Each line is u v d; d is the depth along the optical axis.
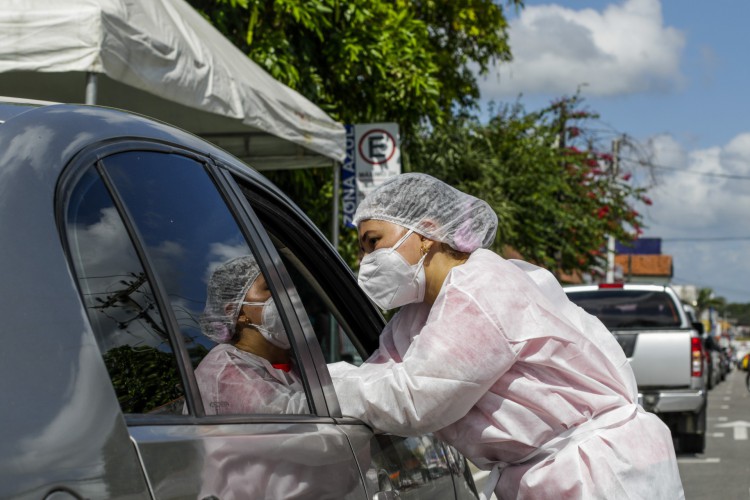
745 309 166.88
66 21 4.75
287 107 7.00
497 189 16.33
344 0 10.41
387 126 9.67
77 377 1.47
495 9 16.94
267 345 2.27
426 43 13.18
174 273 1.98
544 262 17.97
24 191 1.58
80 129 1.83
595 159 21.39
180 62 5.50
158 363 1.79
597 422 2.45
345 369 2.56
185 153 2.20
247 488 1.80
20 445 1.33
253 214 2.42
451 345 2.34
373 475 2.40
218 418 1.89
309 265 3.07
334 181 8.53
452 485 3.13
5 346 1.40
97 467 1.43
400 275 2.59
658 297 11.23
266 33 9.66
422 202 2.57
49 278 1.52
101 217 1.77
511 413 2.42
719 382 46.59
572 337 2.46
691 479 9.15
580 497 2.38
